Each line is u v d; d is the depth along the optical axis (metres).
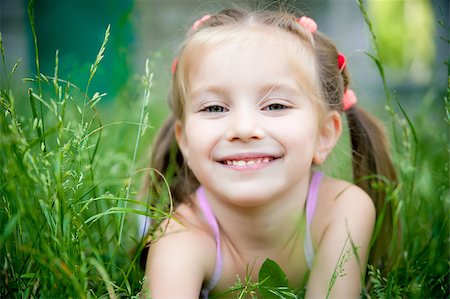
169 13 6.09
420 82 5.55
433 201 1.87
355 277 1.52
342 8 6.25
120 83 2.56
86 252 1.53
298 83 1.52
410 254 1.64
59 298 1.16
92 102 1.29
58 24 5.38
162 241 1.52
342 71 1.83
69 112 1.89
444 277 1.55
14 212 1.21
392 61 5.60
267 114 1.47
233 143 1.45
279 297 1.34
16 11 5.71
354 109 1.89
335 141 1.70
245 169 1.45
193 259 1.51
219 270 1.60
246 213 1.56
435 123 2.80
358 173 1.90
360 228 1.60
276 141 1.45
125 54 2.62
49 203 1.17
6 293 1.22
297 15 2.02
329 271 1.53
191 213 1.65
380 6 5.49
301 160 1.49
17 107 2.49
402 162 1.82
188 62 1.57
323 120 1.64
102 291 1.39
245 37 1.53
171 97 1.93
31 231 1.21
